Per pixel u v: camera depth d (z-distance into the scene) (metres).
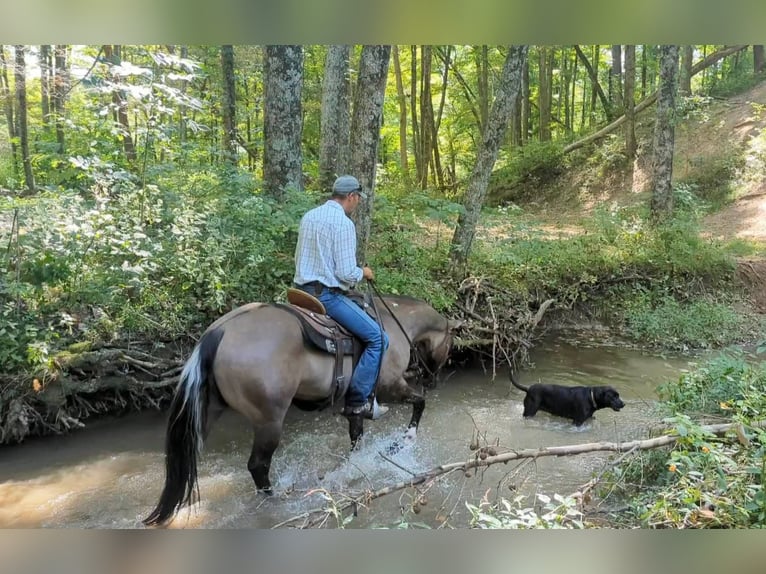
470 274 9.31
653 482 4.62
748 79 21.28
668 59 12.45
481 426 6.43
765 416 4.34
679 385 5.76
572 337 9.91
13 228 6.11
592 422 6.51
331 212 4.84
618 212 13.30
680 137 19.59
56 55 8.95
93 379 6.20
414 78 21.50
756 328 10.30
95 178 7.09
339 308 4.86
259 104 16.47
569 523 3.62
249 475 5.27
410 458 5.64
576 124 27.36
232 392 4.36
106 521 4.46
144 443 5.88
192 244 7.20
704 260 11.42
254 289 7.36
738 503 3.55
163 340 6.85
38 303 6.29
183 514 4.53
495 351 8.38
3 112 13.62
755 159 17.00
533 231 11.34
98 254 6.73
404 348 5.56
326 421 6.60
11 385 5.73
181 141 9.84
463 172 25.73
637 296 10.72
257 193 8.80
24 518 4.48
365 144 7.30
